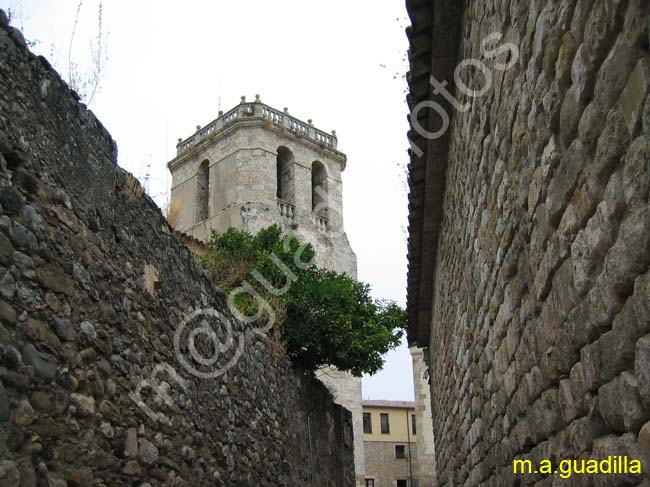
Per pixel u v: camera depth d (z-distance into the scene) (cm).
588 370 297
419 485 4091
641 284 235
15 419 391
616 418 270
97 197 542
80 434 462
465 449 778
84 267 502
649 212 224
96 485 477
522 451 445
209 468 725
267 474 960
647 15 213
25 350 410
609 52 246
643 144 223
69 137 506
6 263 405
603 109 254
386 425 4588
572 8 277
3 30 437
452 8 523
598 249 272
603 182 261
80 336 479
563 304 324
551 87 314
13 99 437
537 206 354
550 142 323
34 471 404
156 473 584
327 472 1472
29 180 443
